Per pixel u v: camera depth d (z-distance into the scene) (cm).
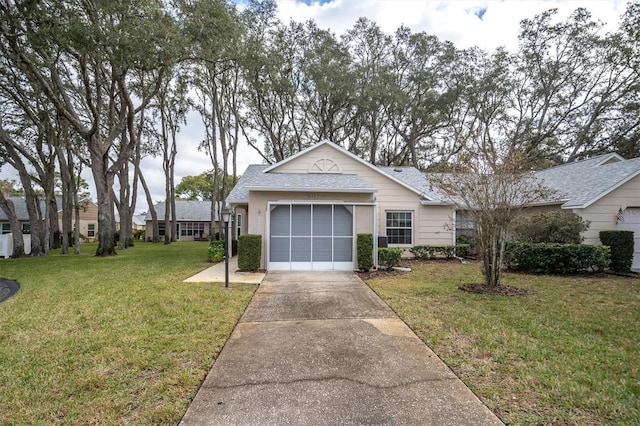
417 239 1373
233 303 622
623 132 2050
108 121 1958
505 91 2397
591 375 335
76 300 656
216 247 1370
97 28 1078
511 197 726
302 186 1047
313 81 2247
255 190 1038
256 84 2167
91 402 291
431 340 433
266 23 2102
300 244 1041
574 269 948
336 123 2634
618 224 1093
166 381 327
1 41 1239
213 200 2375
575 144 2253
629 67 1914
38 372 350
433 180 821
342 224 1051
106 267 1148
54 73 1430
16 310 590
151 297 662
